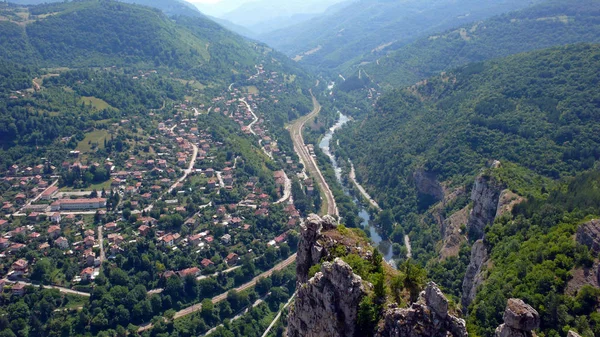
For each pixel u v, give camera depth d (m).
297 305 65.31
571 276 98.06
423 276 60.41
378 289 56.50
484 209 159.88
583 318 86.56
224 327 170.12
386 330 53.53
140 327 166.25
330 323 58.03
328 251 67.62
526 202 137.62
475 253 141.00
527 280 103.19
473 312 105.06
